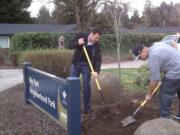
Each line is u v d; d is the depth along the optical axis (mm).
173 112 4867
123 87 6867
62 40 17953
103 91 5449
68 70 8766
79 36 5004
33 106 5582
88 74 4977
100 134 4098
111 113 4441
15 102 5996
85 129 4223
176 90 4203
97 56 5016
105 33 21797
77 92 3557
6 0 33156
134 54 4148
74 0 21328
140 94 6109
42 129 4500
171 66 4074
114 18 7086
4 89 7699
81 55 5000
